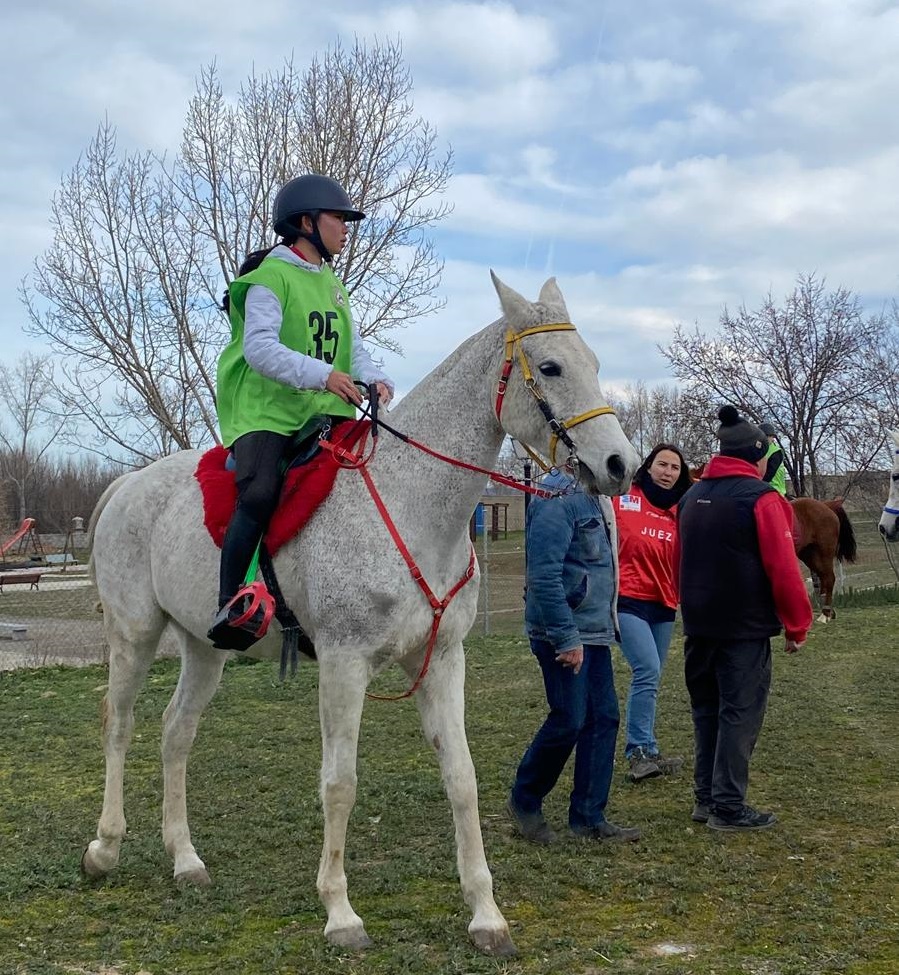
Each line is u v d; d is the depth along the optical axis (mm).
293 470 3900
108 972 3457
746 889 4031
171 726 4477
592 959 3410
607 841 4699
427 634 3693
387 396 4012
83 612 17281
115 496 4738
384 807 5312
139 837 4949
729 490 4902
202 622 4203
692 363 21812
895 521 12625
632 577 5887
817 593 14812
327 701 3660
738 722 4805
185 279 14883
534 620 4676
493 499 31250
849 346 20938
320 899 3928
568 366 3498
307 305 4074
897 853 4410
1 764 6680
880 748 6309
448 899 4039
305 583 3797
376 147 15555
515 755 6359
